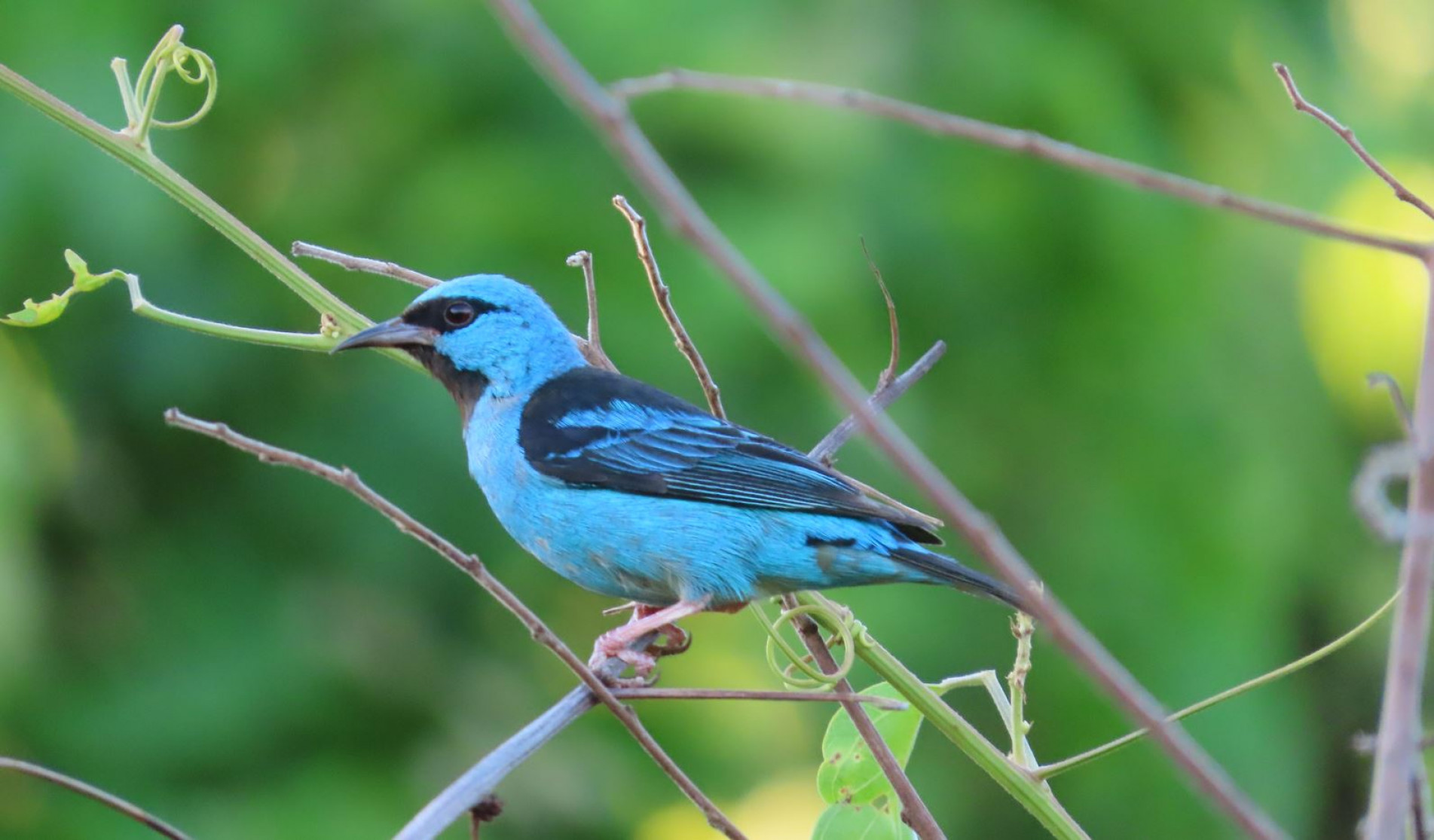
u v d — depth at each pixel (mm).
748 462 8102
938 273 13734
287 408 12781
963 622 13461
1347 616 16203
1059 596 14102
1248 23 15562
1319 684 16219
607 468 8297
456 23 12859
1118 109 14227
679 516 8125
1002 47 13781
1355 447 16891
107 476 12594
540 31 3473
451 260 12469
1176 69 15047
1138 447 14359
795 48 13211
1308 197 16109
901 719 6660
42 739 11789
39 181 11852
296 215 12773
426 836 4879
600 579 8586
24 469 11789
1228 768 13914
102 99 12016
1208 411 14508
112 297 12273
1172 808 13680
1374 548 16062
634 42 12656
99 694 12125
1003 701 6152
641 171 3426
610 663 7789
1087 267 14016
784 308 3383
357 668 12461
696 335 12344
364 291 12633
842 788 6617
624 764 12953
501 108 12930
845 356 12625
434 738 12492
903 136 13523
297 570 12695
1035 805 5863
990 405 14148
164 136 12484
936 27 13820
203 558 12633
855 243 12945
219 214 6723
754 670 13312
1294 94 5051
